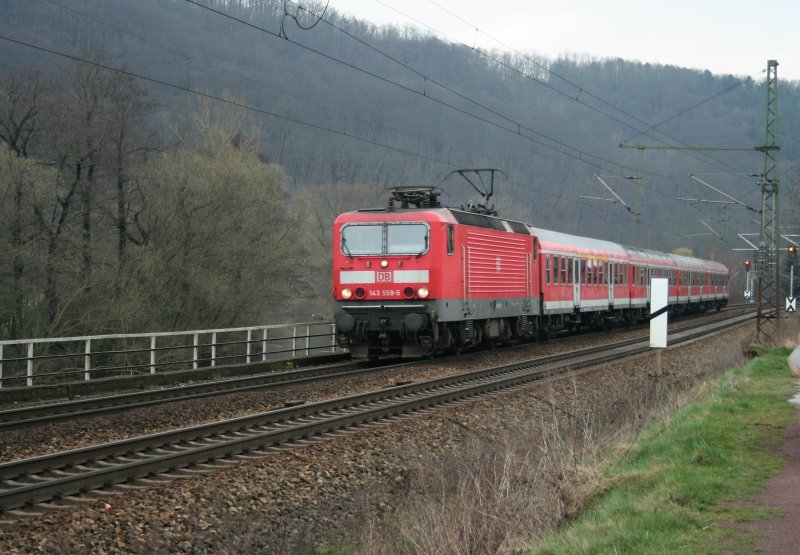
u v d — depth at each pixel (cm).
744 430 1145
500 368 2123
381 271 2200
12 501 840
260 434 1170
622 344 3012
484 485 998
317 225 5656
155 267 3269
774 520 716
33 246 2994
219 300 3434
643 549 651
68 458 1038
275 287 3650
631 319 4322
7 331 2912
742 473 897
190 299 3438
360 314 2227
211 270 3484
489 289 2492
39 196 2952
